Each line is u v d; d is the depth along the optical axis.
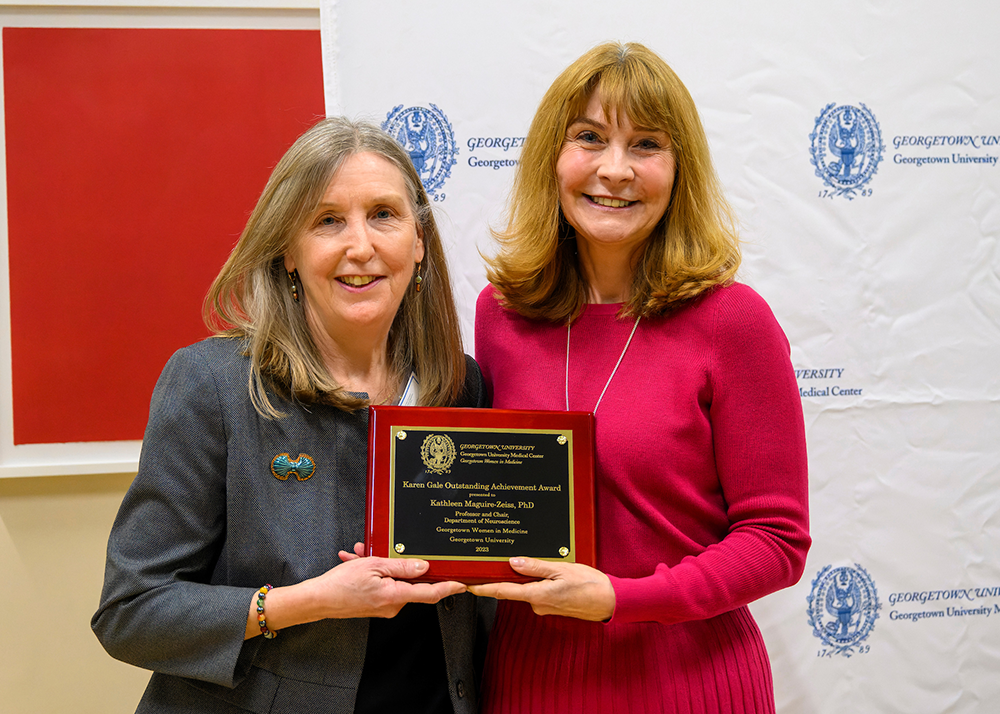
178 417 1.07
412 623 1.17
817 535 1.81
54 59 1.64
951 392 1.84
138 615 1.03
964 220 1.84
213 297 1.18
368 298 1.12
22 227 1.65
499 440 1.10
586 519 1.09
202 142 1.70
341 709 1.07
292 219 1.11
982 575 1.86
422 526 1.07
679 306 1.17
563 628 1.13
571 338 1.24
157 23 1.67
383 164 1.13
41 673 1.71
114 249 1.68
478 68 1.70
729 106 1.75
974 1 1.82
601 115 1.16
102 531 1.72
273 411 1.09
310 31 1.72
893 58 1.80
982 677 1.86
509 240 1.30
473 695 1.19
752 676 1.14
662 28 1.73
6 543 1.69
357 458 1.13
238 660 1.05
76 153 1.66
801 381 1.80
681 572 1.06
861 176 1.80
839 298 1.80
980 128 1.83
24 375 1.66
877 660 1.83
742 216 1.77
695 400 1.12
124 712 1.75
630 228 1.17
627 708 1.08
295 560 1.06
